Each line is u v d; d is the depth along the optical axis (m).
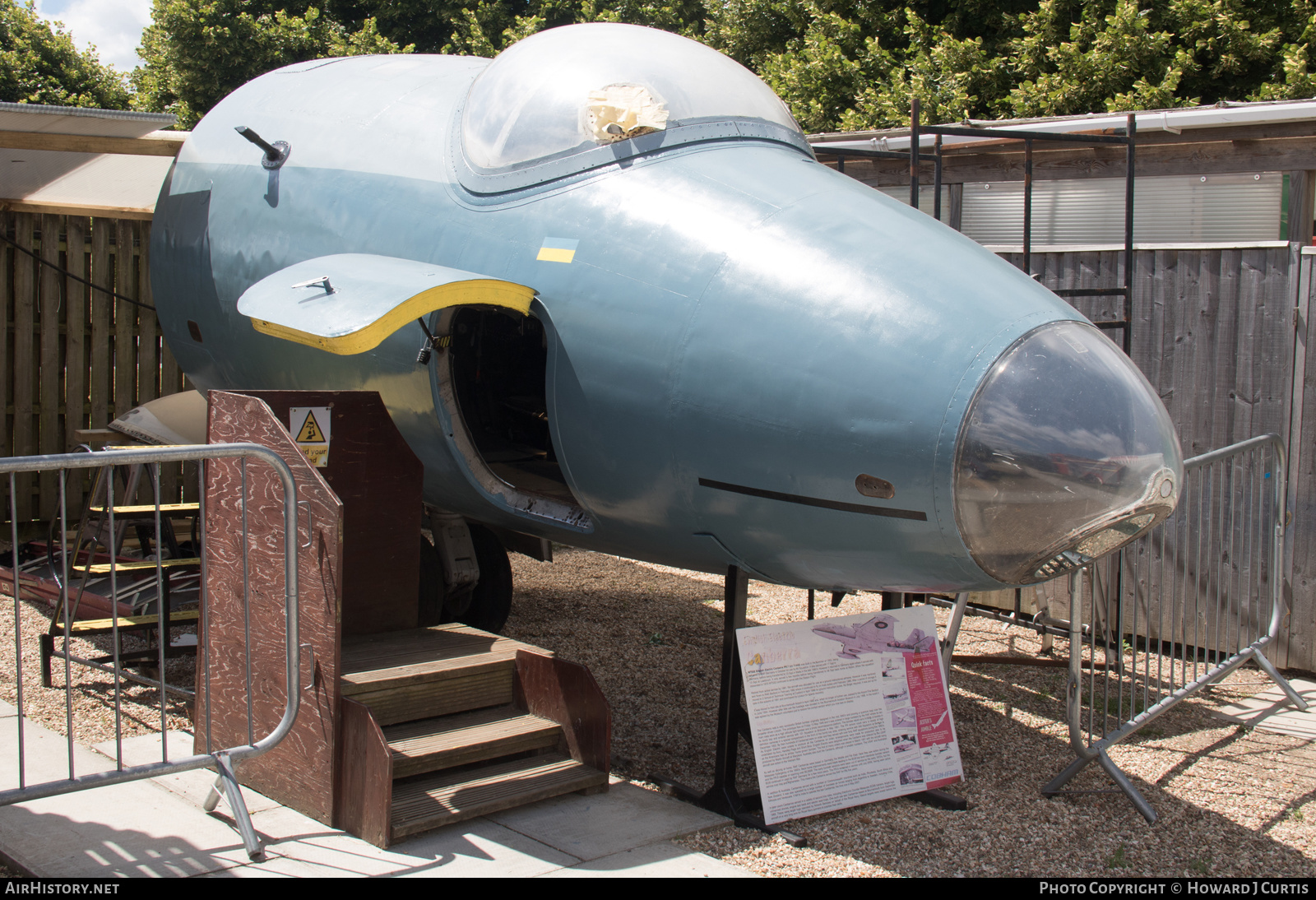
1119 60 13.77
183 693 4.21
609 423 3.55
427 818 3.33
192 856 3.20
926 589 3.44
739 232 3.47
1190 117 5.64
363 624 4.13
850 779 3.70
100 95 28.36
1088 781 4.17
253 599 3.60
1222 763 4.39
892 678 3.86
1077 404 3.05
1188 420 5.93
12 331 7.76
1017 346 3.10
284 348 4.58
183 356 5.50
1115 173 6.17
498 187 3.92
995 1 16.09
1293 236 5.65
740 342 3.31
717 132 3.87
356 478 4.03
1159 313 5.98
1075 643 3.91
